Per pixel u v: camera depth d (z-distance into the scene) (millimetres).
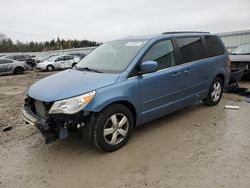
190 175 3176
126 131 4020
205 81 5539
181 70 4797
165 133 4500
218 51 5996
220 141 4105
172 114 5520
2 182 3242
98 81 3762
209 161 3486
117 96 3758
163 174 3230
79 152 3938
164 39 4695
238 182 2996
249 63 8508
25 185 3164
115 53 4613
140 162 3549
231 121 5020
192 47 5246
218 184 2973
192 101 5281
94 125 3664
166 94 4574
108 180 3170
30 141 4477
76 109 3424
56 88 3705
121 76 3928
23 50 70188
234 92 7328
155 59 4426
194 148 3889
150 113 4359
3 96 9203
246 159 3510
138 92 4074
